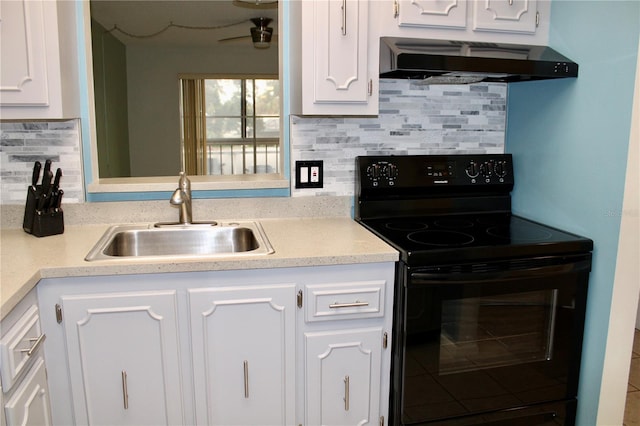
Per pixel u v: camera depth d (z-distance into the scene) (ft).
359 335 5.58
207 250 6.51
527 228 6.55
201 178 7.20
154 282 5.07
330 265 5.33
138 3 12.97
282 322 5.36
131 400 5.26
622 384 5.76
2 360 3.86
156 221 6.70
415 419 5.70
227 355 5.34
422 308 5.44
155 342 5.18
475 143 7.55
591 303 6.01
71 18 5.97
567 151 6.35
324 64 5.80
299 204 6.98
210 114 20.43
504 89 7.55
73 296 4.93
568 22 6.27
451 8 6.23
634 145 5.33
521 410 6.06
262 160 20.93
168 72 19.66
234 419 5.51
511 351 5.89
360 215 6.98
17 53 5.26
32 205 5.99
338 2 5.73
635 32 5.28
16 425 4.05
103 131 15.78
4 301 3.88
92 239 5.86
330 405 5.68
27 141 6.30
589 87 5.94
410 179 7.05
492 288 5.62
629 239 5.49
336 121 6.97
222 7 13.50
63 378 5.08
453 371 5.71
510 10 6.44
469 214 7.41
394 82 7.09
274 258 5.16
